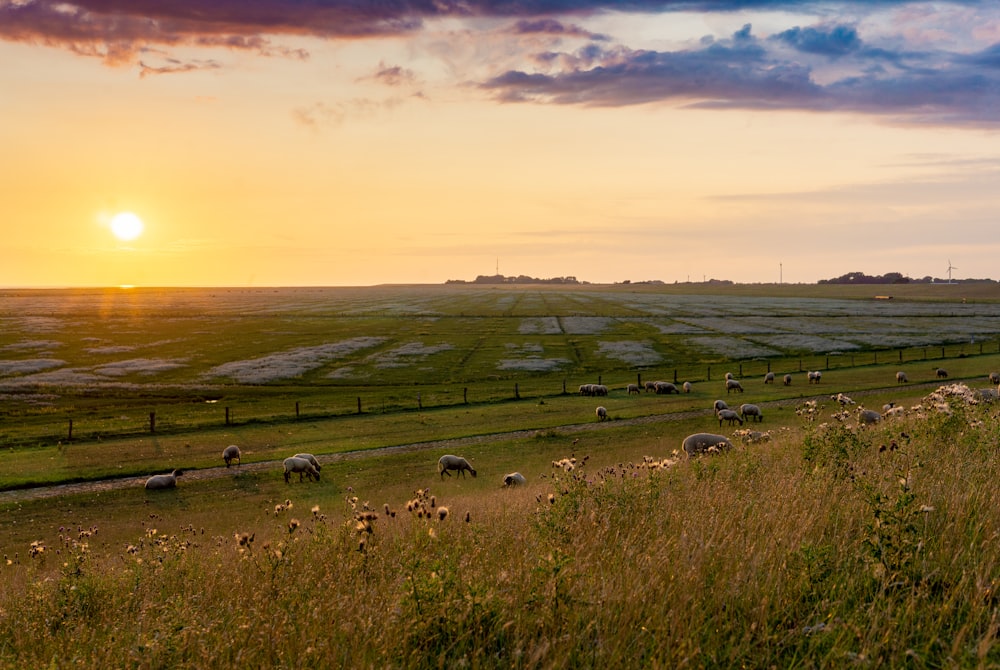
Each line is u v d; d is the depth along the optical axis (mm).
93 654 6484
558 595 6387
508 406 54531
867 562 6781
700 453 16109
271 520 25281
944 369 67062
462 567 7719
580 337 112938
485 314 165250
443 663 5699
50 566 17734
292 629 6465
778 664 5387
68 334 122812
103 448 40812
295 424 48656
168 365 83875
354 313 173500
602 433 42156
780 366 78938
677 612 6043
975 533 7211
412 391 64438
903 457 11727
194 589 9234
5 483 32625
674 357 89250
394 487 30781
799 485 10805
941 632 5605
